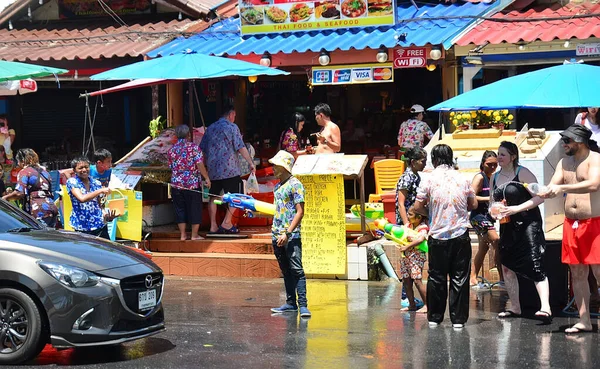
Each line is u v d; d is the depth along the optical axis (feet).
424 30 57.77
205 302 41.01
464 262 34.55
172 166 50.70
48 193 44.68
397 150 62.59
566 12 56.08
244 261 48.19
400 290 43.62
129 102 72.64
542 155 43.93
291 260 37.29
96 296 28.86
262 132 70.38
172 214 56.08
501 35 53.88
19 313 29.12
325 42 58.49
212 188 51.67
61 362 29.94
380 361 29.73
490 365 29.12
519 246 35.68
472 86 56.44
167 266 49.44
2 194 49.67
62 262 29.14
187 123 66.90
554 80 35.42
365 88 70.38
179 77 48.67
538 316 35.58
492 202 36.40
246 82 69.51
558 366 28.94
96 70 64.23
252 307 39.73
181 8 68.69
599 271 32.99
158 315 31.58
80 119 73.67
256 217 55.01
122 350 31.65
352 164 46.26
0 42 67.41
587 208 32.71
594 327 34.76
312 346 31.99
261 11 61.41
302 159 47.16
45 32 70.33
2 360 29.04
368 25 59.41
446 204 34.32
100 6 71.51
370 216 48.91
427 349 31.35
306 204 46.91
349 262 46.70
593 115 46.57
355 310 38.78
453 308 34.73
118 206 43.62
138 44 64.28
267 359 30.07
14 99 73.77
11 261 28.96
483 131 47.78
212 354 30.89
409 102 68.90
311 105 71.36
